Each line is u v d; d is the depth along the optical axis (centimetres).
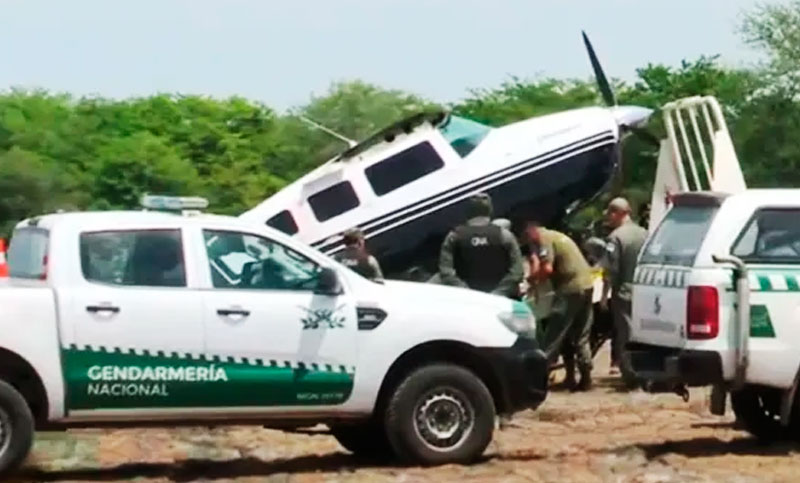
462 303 1997
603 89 3422
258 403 1912
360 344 1941
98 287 1869
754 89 8175
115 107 8412
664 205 3288
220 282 1911
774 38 8200
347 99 8562
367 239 3064
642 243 2847
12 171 7519
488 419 1978
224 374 1895
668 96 8138
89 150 7894
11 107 8119
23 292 1842
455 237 2489
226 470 2019
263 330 1909
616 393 2847
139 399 1872
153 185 7669
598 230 3253
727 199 2019
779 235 2003
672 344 2034
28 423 1833
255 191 8006
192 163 8169
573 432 2336
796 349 1986
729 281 1981
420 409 1958
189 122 8400
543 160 3134
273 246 1944
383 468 1975
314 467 2033
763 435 2206
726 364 1980
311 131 8450
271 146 8419
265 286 1928
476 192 3097
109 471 2020
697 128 3281
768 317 1989
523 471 1930
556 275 2861
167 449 2239
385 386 1959
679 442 2203
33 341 1834
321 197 3088
